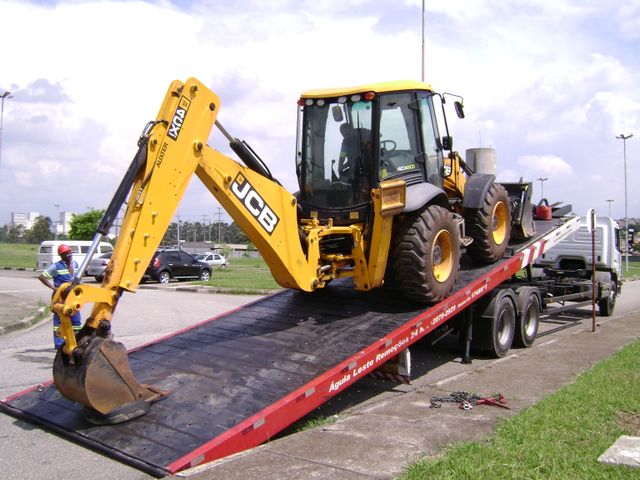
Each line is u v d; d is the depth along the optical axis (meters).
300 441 5.10
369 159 7.71
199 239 128.38
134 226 5.55
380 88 7.76
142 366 6.75
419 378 8.45
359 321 7.58
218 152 6.26
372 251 7.50
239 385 5.95
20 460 5.00
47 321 13.62
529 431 5.10
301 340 7.07
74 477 4.67
